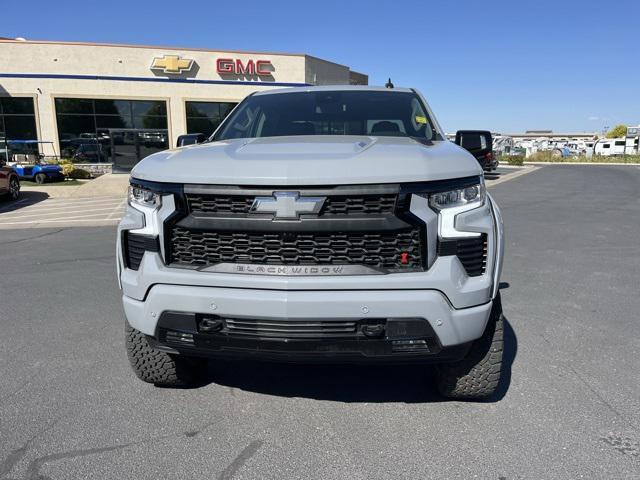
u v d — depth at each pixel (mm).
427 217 2488
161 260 2703
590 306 5090
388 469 2539
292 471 2527
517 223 10547
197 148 3145
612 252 7703
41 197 18125
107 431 2883
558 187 19391
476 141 3678
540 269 6629
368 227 2469
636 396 3244
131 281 2775
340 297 2473
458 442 2760
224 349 2686
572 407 3111
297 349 2578
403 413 3074
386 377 3566
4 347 4105
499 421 2967
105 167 27188
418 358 2637
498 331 2934
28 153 25781
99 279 6312
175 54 27469
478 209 2629
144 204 2748
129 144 27469
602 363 3742
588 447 2699
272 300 2496
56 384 3453
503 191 17812
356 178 2449
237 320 2586
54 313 4973
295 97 4297
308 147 2867
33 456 2641
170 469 2543
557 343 4121
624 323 4590
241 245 2580
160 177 2666
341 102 4125
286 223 2488
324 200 2467
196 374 3398
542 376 3531
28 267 7023
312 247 2521
